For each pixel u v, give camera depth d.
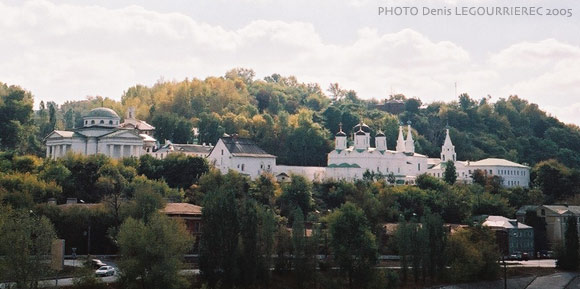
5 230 175.12
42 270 174.38
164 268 183.12
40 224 177.62
